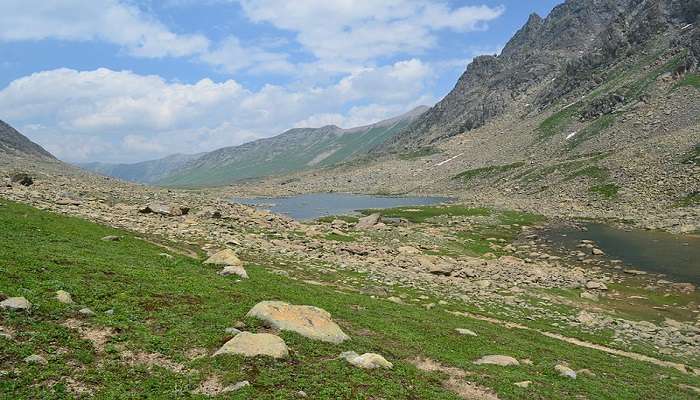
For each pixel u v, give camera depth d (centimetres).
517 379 2498
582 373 2848
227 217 7444
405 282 5016
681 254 7538
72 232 4278
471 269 6025
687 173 12219
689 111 17788
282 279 4100
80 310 2312
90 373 1842
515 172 19550
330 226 8850
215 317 2580
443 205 14025
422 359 2655
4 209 4491
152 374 1923
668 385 2884
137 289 2809
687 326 4453
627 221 10462
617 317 4656
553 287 5716
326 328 2648
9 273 2591
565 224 10612
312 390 1973
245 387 1881
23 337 1973
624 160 14662
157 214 6738
